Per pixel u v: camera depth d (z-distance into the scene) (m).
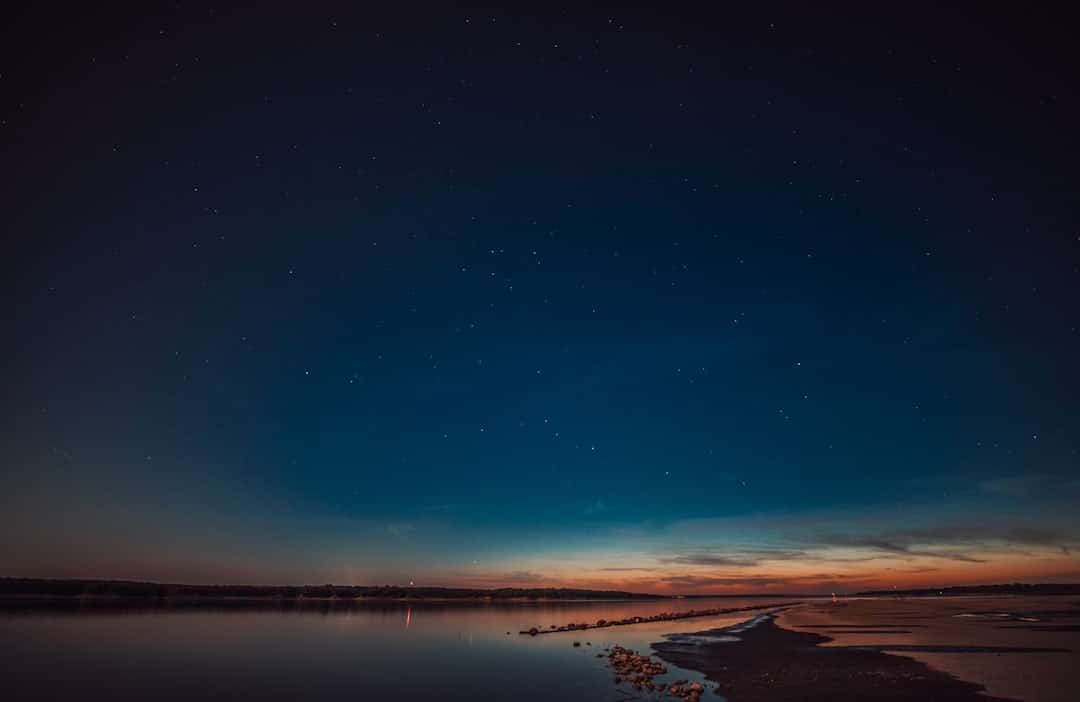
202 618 46.88
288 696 16.03
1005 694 14.19
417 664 21.94
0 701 15.21
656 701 15.02
